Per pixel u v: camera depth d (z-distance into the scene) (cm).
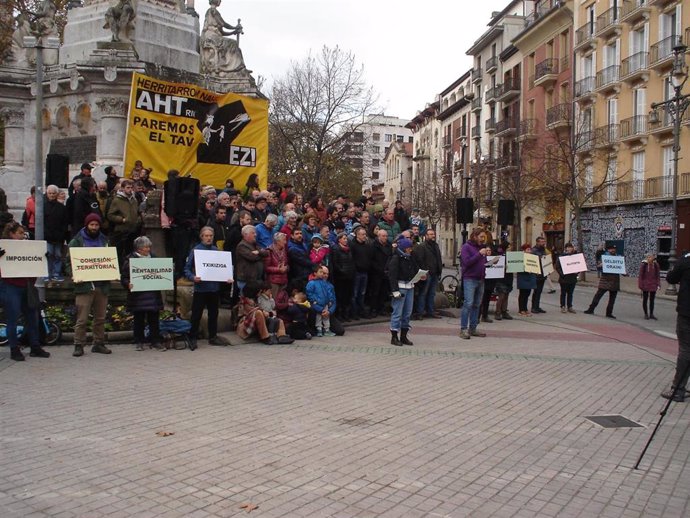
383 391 769
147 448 542
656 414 707
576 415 691
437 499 453
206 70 2139
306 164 4094
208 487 462
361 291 1410
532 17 5378
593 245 4216
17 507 423
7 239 881
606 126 3969
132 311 998
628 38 3897
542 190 4019
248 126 1570
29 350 966
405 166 10156
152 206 1219
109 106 1538
